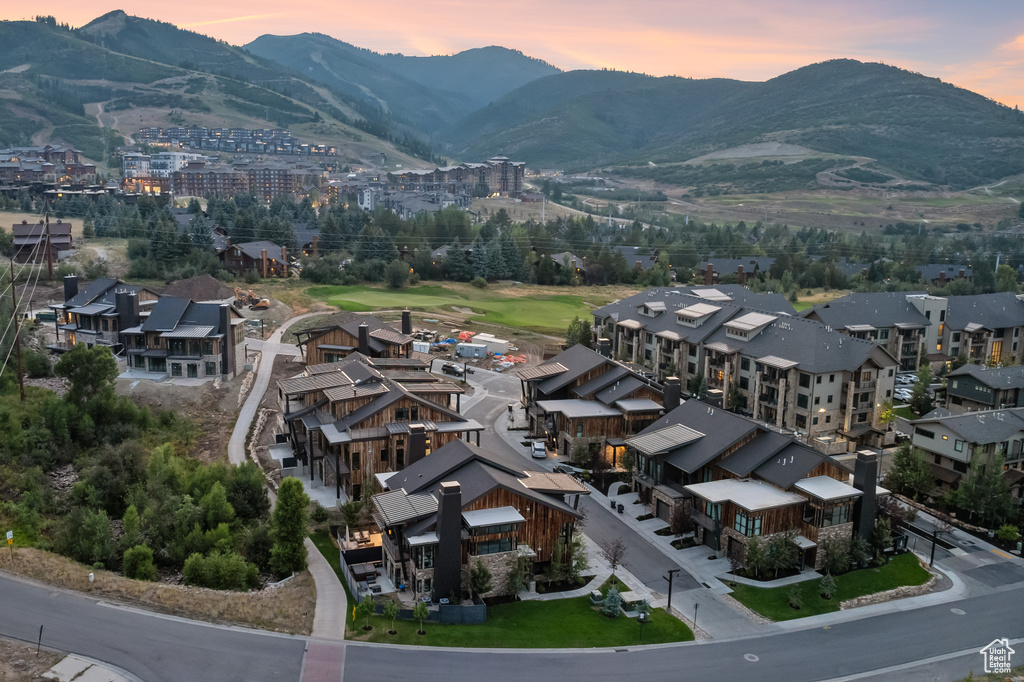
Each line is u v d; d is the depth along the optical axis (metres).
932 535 64.62
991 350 118.31
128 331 91.44
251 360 101.12
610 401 78.56
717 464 62.56
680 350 102.06
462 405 94.50
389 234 197.88
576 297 168.62
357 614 46.47
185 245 151.88
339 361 84.62
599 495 69.50
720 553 58.88
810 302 172.38
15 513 57.28
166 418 78.19
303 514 53.56
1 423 67.25
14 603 43.62
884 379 86.19
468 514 50.75
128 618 43.41
